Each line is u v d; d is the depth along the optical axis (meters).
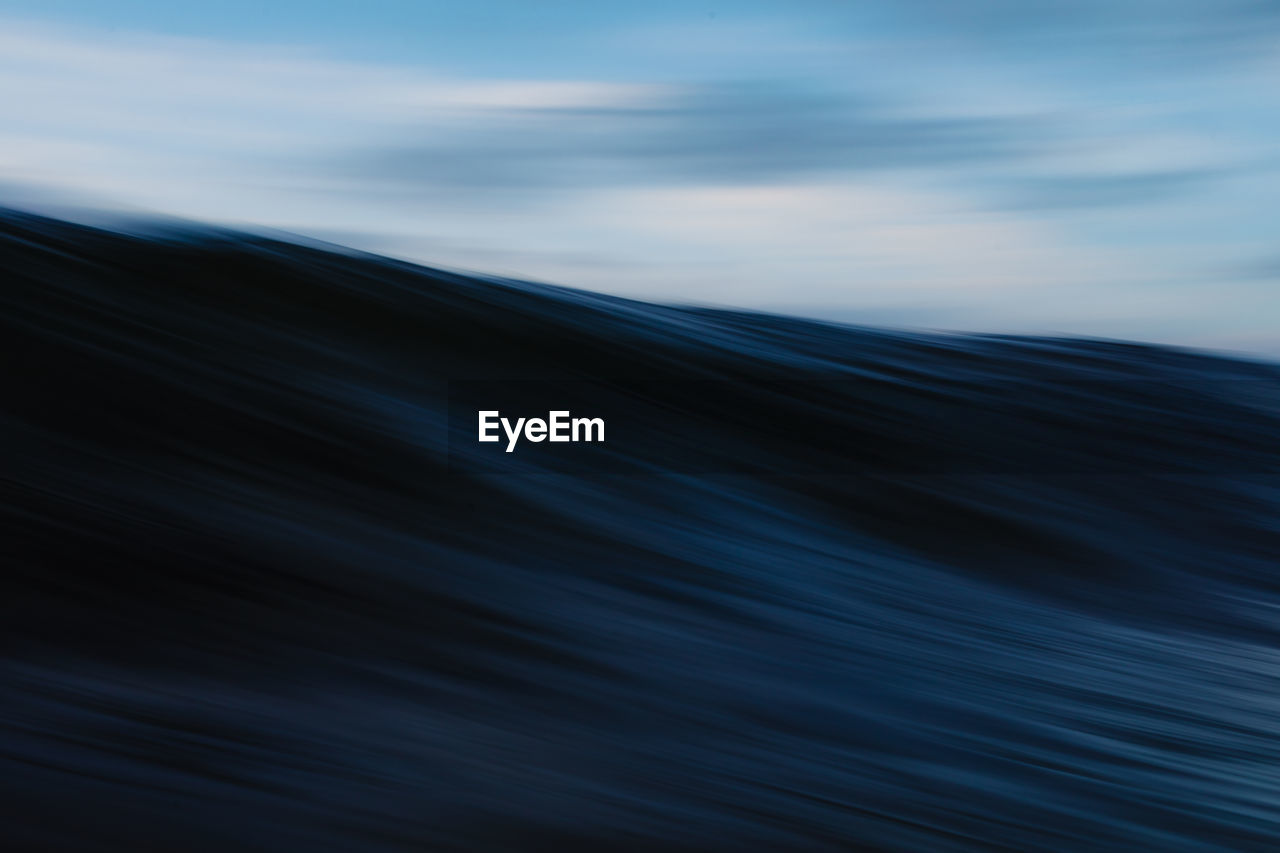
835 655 5.67
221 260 11.66
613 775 3.78
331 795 3.33
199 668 4.30
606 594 6.13
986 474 10.78
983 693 5.31
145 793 3.21
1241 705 5.54
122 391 7.91
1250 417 13.81
